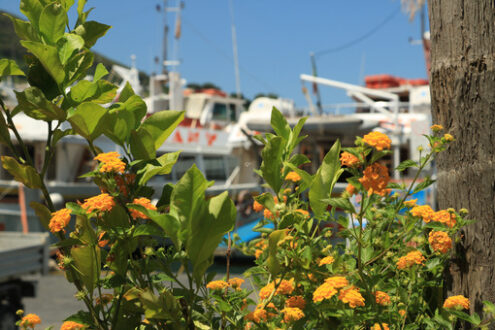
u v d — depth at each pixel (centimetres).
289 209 223
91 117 198
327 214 226
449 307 233
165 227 181
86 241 193
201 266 185
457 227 243
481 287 246
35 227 1504
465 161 252
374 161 207
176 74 2598
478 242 248
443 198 262
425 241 271
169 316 183
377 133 200
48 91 207
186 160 1855
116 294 204
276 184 226
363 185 203
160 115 207
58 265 204
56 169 1612
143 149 203
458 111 254
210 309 213
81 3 224
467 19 253
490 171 246
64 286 1205
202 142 1908
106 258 200
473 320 225
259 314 214
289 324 219
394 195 277
